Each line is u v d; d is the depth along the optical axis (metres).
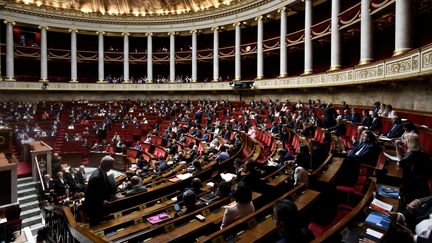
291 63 29.61
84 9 34.09
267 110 20.98
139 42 38.44
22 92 31.25
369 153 6.80
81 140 21.55
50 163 15.45
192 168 9.16
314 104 19.14
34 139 20.59
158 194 7.04
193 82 33.41
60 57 33.62
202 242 3.52
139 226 4.96
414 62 10.34
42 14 31.64
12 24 30.31
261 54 28.06
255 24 30.83
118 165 18.97
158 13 35.22
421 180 4.46
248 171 6.27
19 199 13.37
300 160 6.53
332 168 6.70
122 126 24.08
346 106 14.72
